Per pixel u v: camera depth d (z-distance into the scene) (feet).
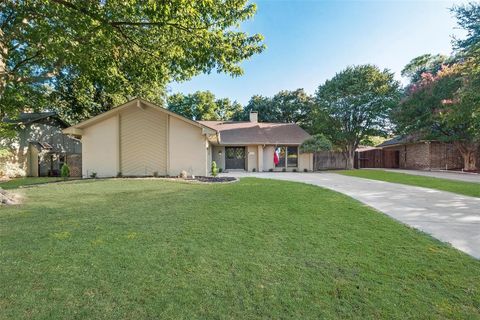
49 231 13.83
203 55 25.18
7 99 39.63
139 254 10.77
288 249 11.50
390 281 8.77
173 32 24.93
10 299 7.47
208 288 8.21
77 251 11.04
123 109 45.01
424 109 62.69
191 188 30.14
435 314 7.04
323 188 30.58
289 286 8.41
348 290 8.20
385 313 7.07
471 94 46.03
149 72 30.17
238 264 9.95
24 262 9.93
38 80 30.58
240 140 72.43
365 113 76.02
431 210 19.49
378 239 12.85
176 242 12.23
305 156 73.26
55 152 66.59
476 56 45.32
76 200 22.86
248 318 6.79
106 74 32.12
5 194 22.68
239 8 24.97
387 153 85.46
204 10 23.26
